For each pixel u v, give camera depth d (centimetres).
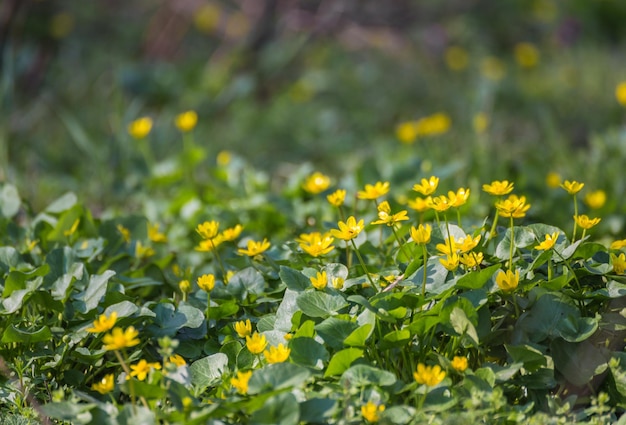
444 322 285
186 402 248
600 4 1177
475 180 531
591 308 310
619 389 278
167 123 762
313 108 879
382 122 857
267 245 340
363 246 376
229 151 761
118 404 296
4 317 334
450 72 990
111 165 645
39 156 682
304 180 525
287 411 245
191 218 495
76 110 814
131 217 434
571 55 1070
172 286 388
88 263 381
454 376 288
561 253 308
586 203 482
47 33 940
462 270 314
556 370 293
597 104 869
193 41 1063
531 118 834
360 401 263
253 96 898
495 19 1141
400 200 474
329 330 287
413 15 1056
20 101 799
